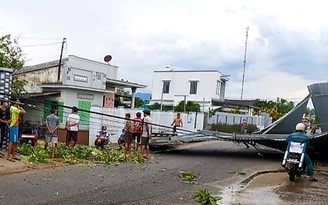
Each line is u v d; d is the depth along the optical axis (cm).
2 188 883
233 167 1491
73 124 1612
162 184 1059
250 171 1411
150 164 1441
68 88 2731
